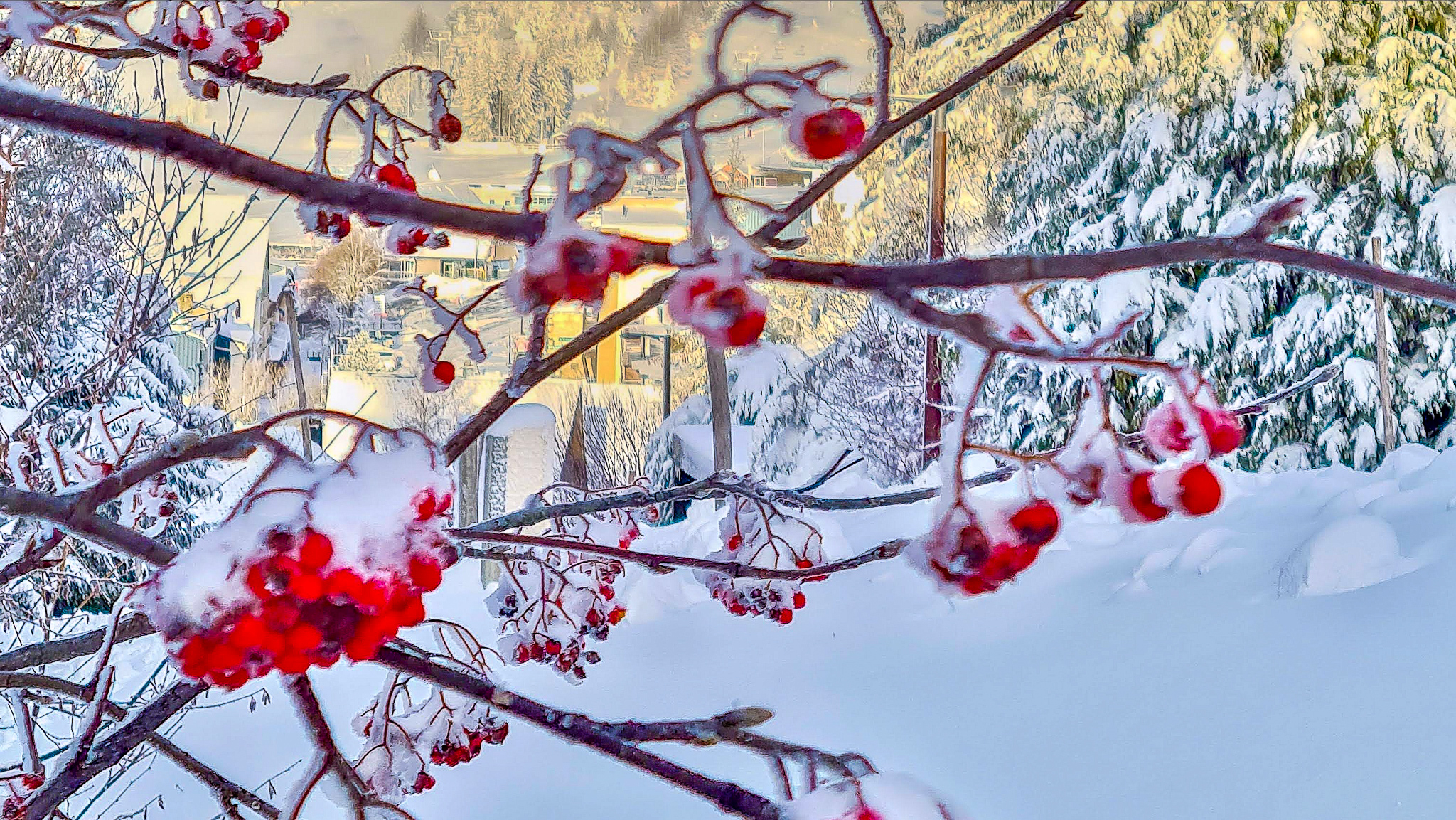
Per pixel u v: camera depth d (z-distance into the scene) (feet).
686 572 24.35
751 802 2.74
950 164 63.62
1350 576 16.26
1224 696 14.10
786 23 2.78
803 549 9.38
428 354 6.08
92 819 14.28
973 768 13.91
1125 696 14.97
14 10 5.50
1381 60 47.93
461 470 26.89
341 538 2.72
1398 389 46.55
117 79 14.67
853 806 2.55
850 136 2.75
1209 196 51.21
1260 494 24.43
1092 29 58.29
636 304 6.01
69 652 4.86
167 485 9.68
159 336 20.74
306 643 2.72
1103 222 54.80
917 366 53.62
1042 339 3.04
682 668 18.62
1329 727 12.51
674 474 49.26
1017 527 3.15
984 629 18.70
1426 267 46.29
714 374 36.63
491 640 19.74
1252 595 17.08
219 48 6.05
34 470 9.20
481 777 15.24
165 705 3.58
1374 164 47.60
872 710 15.78
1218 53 51.55
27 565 6.15
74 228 22.16
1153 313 49.39
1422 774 11.20
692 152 2.39
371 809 3.11
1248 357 48.26
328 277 37.58
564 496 10.22
